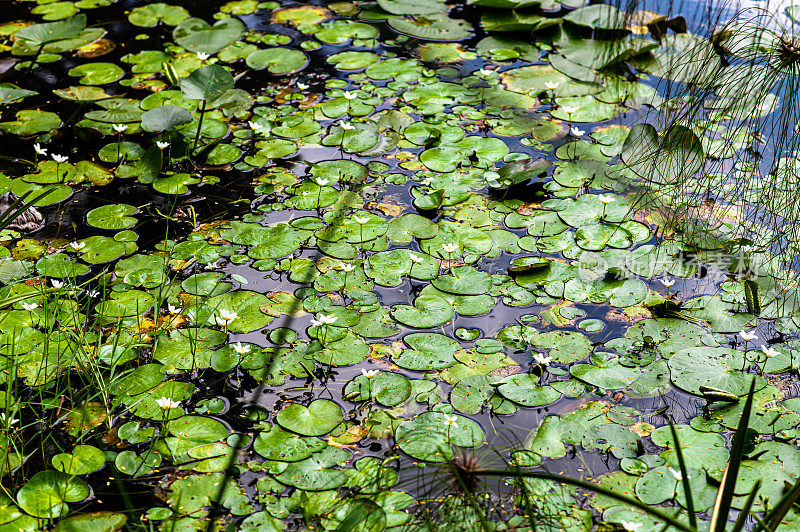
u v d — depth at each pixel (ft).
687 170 10.67
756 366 7.75
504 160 11.24
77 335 8.11
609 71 13.28
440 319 8.38
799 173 10.25
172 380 7.64
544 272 9.14
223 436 7.02
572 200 10.43
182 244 9.65
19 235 9.75
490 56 14.25
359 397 7.43
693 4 14.58
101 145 11.71
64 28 13.43
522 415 7.25
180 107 11.49
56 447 6.96
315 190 10.70
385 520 6.15
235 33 14.87
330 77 13.58
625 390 7.53
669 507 6.27
